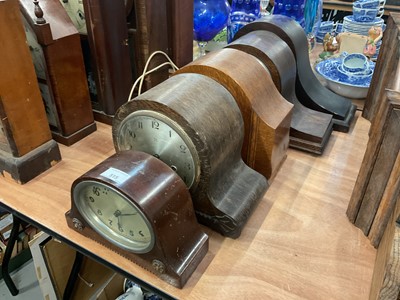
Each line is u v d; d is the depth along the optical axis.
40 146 0.71
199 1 0.98
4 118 0.64
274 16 0.88
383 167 0.52
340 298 0.50
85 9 0.76
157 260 0.50
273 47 0.75
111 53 0.79
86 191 0.53
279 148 0.68
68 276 0.94
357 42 1.17
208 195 0.56
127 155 0.53
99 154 0.78
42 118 0.70
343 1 1.78
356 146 0.82
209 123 0.53
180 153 0.54
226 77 0.60
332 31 1.40
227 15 1.03
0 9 0.58
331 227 0.61
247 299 0.49
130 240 0.53
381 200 0.54
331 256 0.56
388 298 0.41
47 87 0.75
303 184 0.71
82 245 0.57
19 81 0.64
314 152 0.78
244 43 0.74
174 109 0.51
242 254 0.56
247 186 0.62
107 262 0.55
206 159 0.53
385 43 0.82
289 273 0.53
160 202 0.48
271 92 0.67
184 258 0.51
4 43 0.60
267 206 0.65
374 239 0.56
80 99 0.80
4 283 1.22
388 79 0.77
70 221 0.59
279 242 0.58
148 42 0.81
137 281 0.53
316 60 1.19
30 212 0.63
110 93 0.83
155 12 0.80
